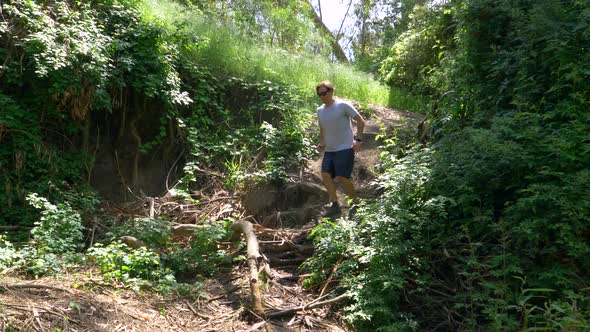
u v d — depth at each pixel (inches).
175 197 318.0
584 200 179.9
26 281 185.2
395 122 380.5
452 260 207.6
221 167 339.9
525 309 159.3
